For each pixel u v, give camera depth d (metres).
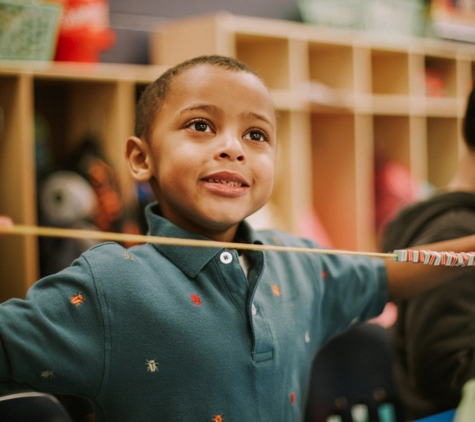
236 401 0.79
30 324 0.72
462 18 3.47
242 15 2.78
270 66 2.50
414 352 1.17
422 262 0.81
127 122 2.05
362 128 2.74
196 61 0.86
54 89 2.27
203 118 0.81
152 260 0.83
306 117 2.53
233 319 0.82
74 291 0.76
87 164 2.06
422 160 3.03
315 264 0.99
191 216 0.82
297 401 0.89
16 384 0.72
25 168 1.85
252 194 0.83
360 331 1.53
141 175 0.87
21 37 1.82
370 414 1.49
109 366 0.75
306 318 0.92
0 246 1.95
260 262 0.87
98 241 1.98
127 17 2.43
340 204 2.81
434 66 3.28
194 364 0.78
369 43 2.72
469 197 1.26
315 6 2.64
